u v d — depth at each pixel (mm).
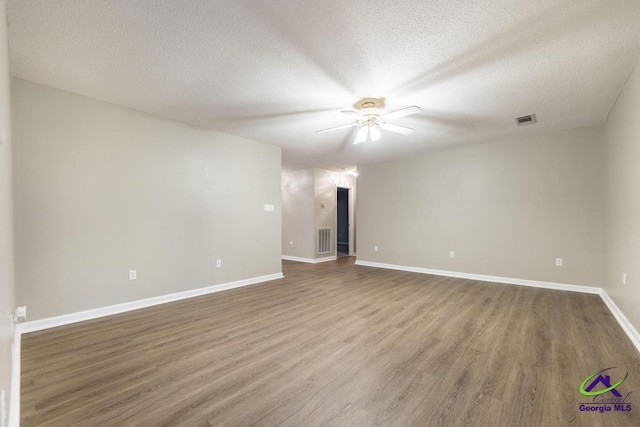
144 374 1970
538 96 2996
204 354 2258
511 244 4621
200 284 3980
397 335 2619
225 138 4285
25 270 2646
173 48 2195
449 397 1730
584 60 2328
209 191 4090
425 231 5602
